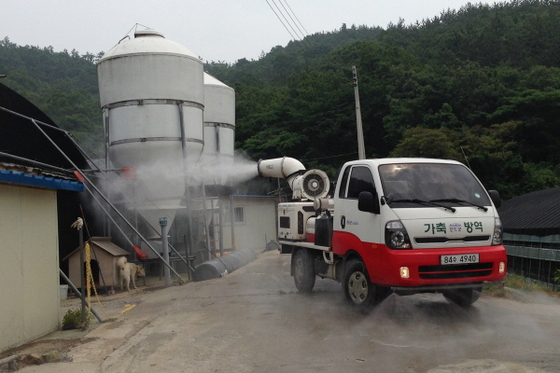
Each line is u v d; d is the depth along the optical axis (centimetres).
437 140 2991
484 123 3684
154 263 1867
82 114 4884
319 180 1188
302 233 1072
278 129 4634
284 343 682
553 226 1243
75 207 1708
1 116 1393
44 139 1562
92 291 1475
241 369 581
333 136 4388
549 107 3566
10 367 600
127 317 958
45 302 806
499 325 734
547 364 546
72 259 1487
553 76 3909
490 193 808
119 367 612
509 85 3922
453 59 5256
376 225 765
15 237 732
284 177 1450
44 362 634
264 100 5650
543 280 1241
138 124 1680
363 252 792
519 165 3216
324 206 1029
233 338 723
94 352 679
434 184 796
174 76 1712
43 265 808
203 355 646
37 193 801
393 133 3831
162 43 1747
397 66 4584
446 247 734
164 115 1695
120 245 1789
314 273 1058
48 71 8431
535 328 713
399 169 811
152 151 1691
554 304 905
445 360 572
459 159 3062
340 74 4859
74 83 8038
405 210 745
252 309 934
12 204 728
